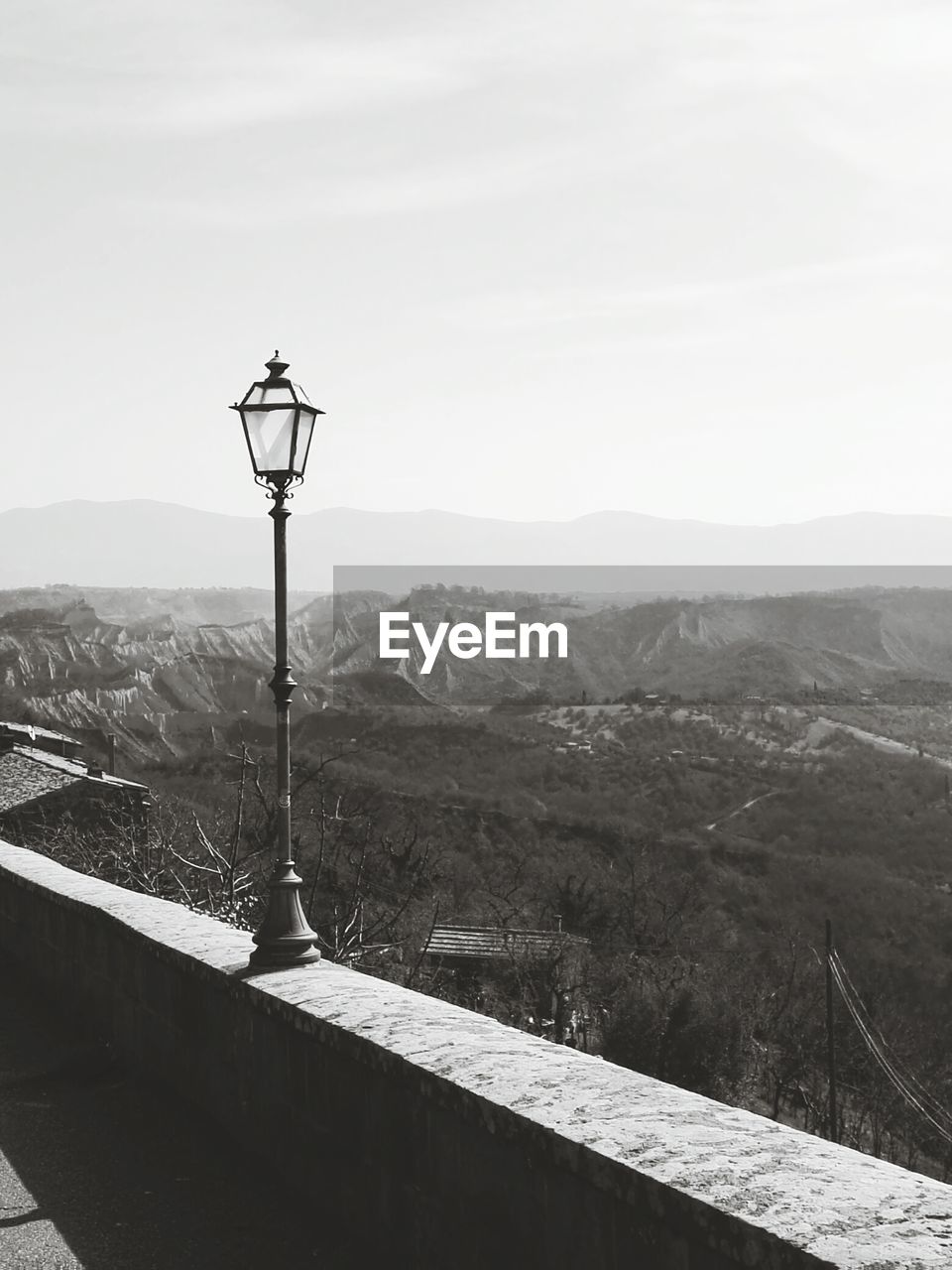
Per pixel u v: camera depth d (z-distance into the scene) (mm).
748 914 50781
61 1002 7613
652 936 43844
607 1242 2588
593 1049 33750
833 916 50281
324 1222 4070
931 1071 38344
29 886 8492
